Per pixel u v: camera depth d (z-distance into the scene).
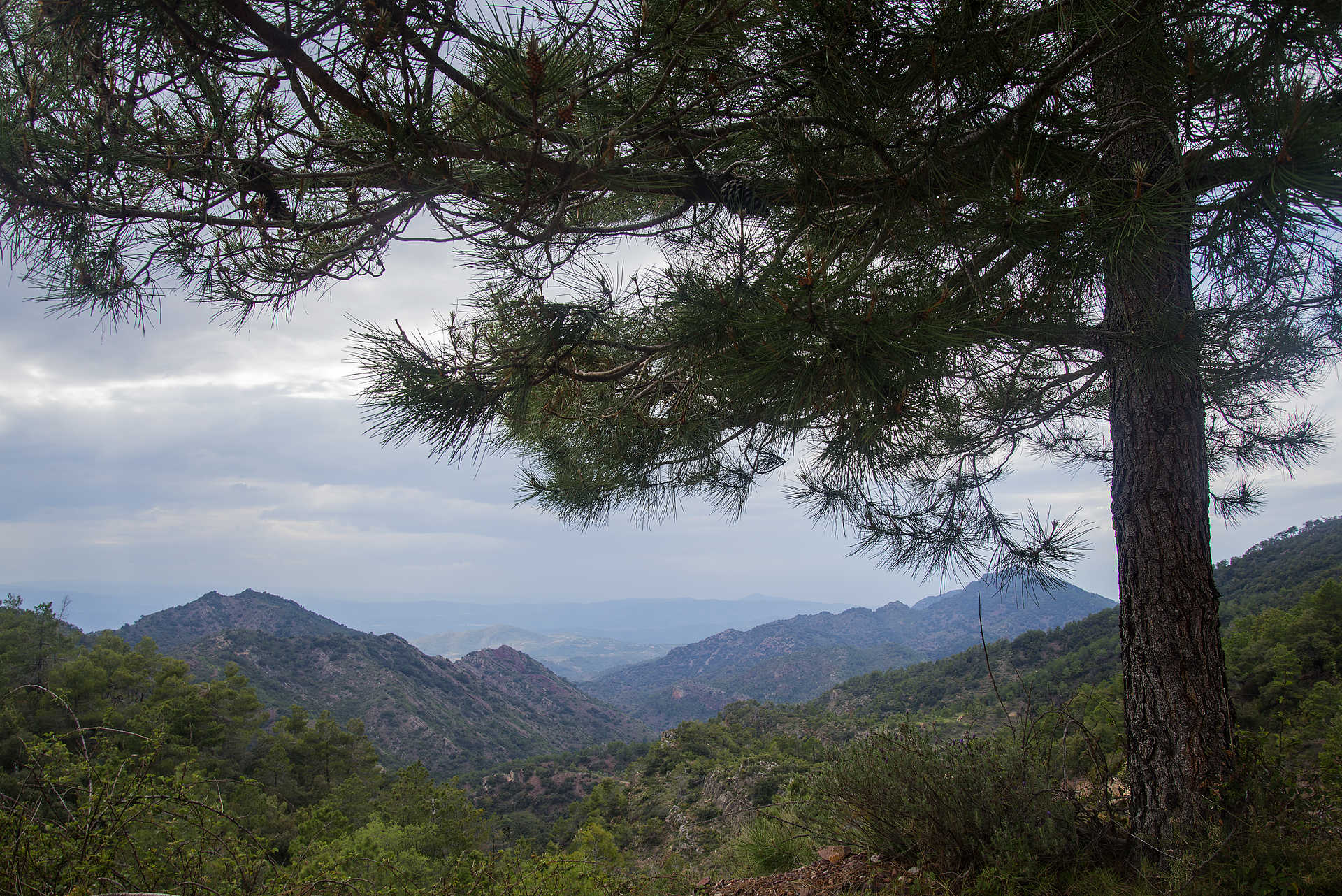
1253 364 3.58
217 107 1.72
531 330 2.46
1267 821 2.52
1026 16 1.71
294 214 2.08
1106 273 1.98
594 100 1.92
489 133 1.78
